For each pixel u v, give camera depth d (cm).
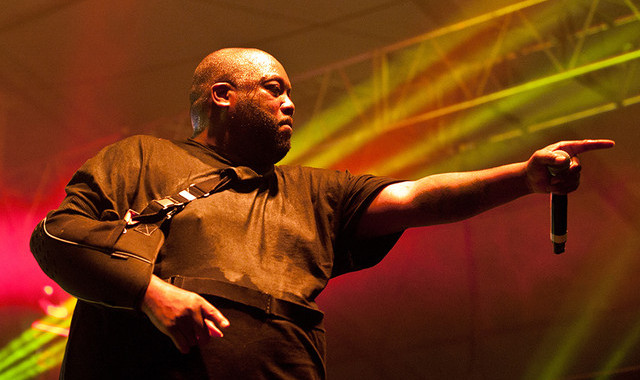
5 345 1002
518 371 1018
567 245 1050
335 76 923
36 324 1012
